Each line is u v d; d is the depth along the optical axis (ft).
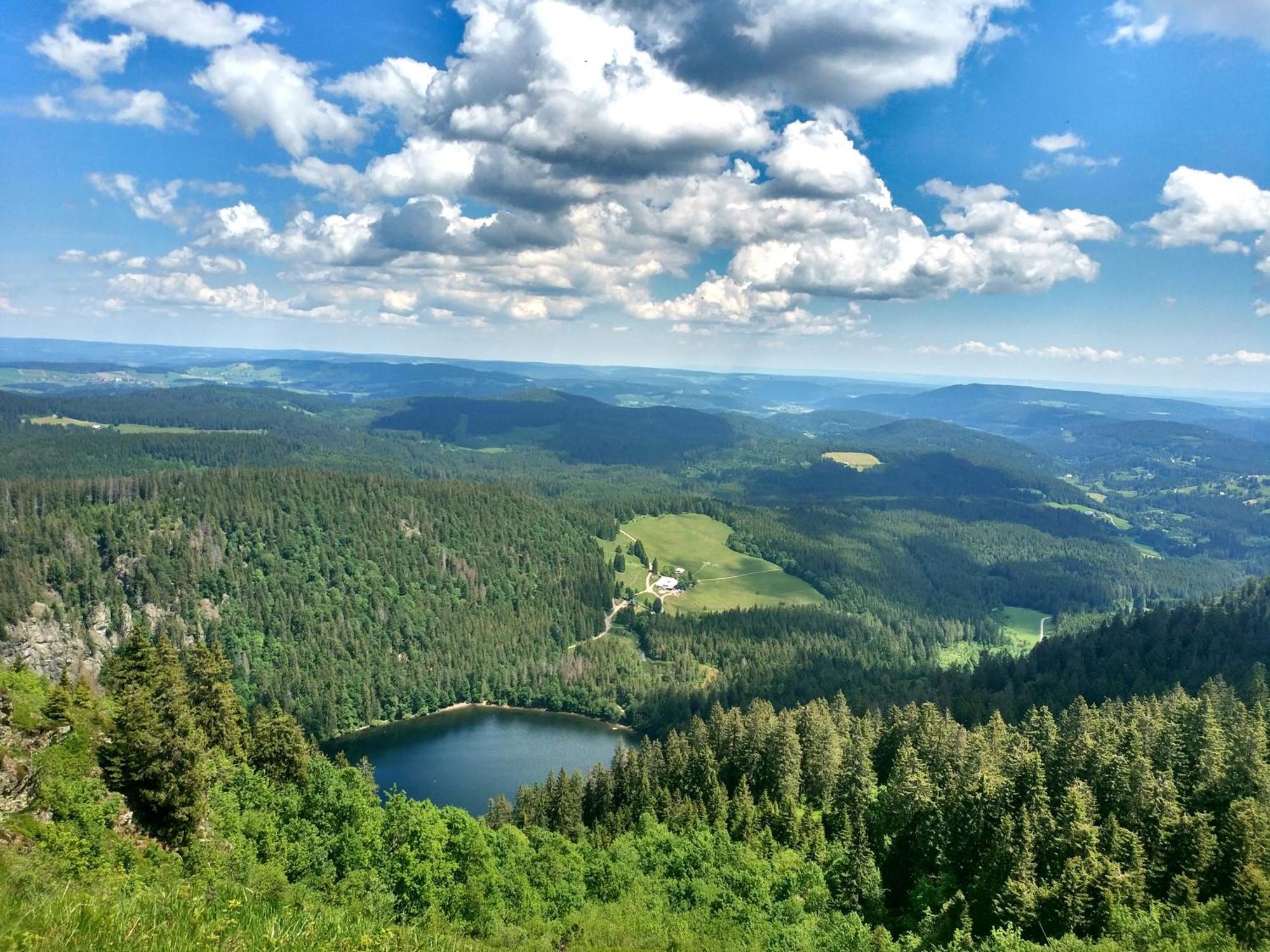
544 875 270.46
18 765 171.53
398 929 84.74
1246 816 225.56
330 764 303.07
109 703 231.30
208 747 265.75
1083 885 221.25
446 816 268.00
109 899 71.82
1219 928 200.54
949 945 221.87
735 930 245.04
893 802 295.07
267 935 68.64
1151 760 290.56
